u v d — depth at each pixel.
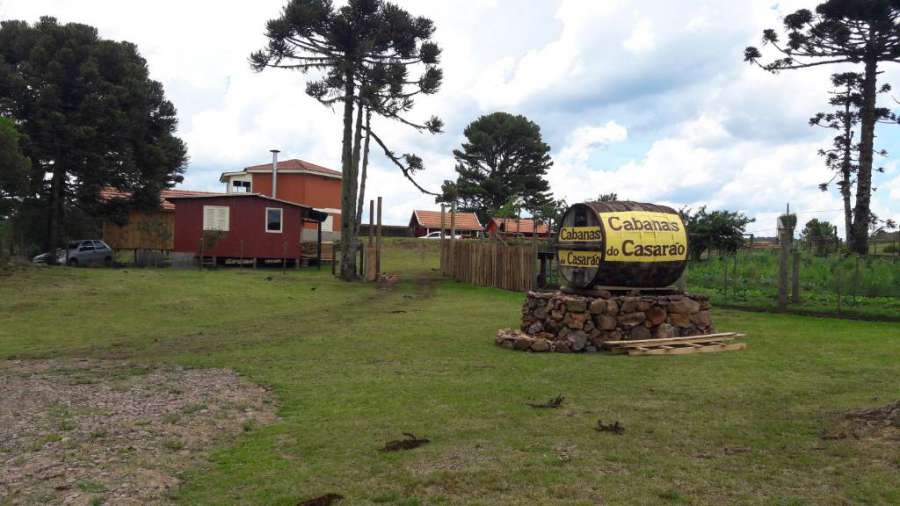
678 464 4.96
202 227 33.16
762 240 38.28
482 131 69.88
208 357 10.62
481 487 4.55
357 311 17.70
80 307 17.06
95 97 32.31
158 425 6.46
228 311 17.48
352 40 27.95
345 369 9.44
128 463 5.27
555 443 5.58
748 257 25.11
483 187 67.94
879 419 5.89
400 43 28.25
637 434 5.83
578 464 5.01
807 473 4.66
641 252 11.64
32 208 34.50
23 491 4.64
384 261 41.16
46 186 34.19
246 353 10.98
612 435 5.80
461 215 66.31
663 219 12.05
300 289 23.31
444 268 32.72
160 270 28.66
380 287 25.58
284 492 4.58
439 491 4.51
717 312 16.55
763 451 5.21
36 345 12.12
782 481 4.53
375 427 6.25
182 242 33.19
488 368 9.47
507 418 6.52
